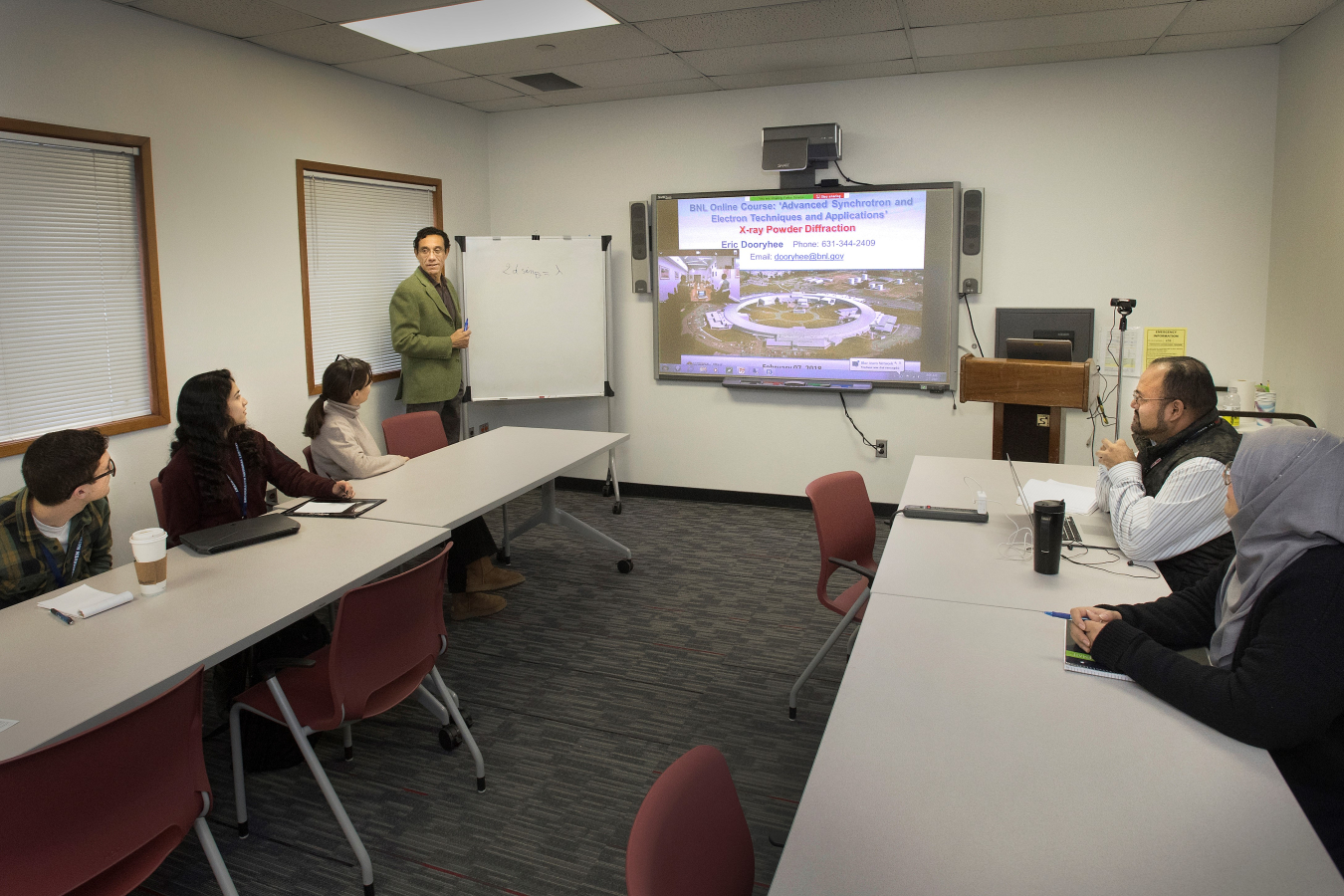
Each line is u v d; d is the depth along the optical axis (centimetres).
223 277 404
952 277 496
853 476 298
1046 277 482
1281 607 136
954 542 248
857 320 521
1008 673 165
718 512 548
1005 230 487
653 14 368
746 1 351
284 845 228
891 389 523
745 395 557
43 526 233
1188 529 216
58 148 335
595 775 259
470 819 238
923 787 128
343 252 483
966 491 302
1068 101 464
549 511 436
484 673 325
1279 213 424
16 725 156
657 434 582
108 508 258
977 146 484
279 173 431
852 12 368
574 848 225
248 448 290
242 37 400
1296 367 400
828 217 516
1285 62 416
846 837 117
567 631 363
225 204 402
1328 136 366
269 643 267
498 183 598
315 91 449
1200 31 400
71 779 143
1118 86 454
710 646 348
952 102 485
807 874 110
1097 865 110
